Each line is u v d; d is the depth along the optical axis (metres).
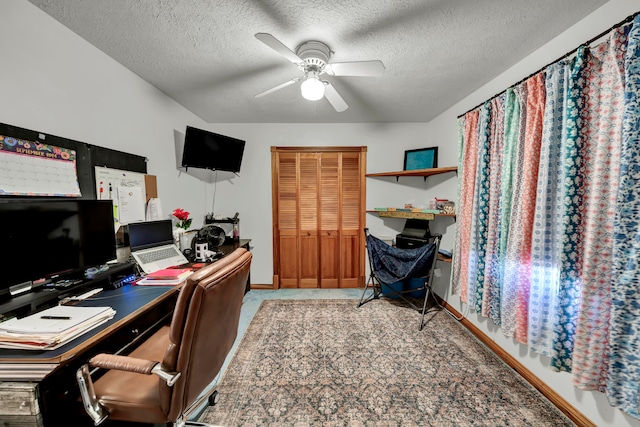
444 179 2.96
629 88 1.07
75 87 1.52
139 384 1.04
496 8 1.33
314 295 3.24
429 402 1.51
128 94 1.95
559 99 1.44
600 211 1.20
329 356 1.95
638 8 1.17
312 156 3.41
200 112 2.91
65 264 1.29
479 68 1.95
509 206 1.79
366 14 1.37
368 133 3.40
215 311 0.97
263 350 2.03
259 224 3.46
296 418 1.41
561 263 1.36
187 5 1.30
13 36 1.21
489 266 1.95
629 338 1.08
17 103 1.22
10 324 0.96
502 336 1.93
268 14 1.37
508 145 1.78
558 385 1.46
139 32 1.52
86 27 1.47
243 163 3.40
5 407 0.84
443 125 2.96
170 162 2.51
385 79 2.13
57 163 1.40
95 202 1.45
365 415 1.42
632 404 1.07
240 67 1.92
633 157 1.06
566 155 1.34
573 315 1.34
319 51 1.61
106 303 1.29
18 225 1.11
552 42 1.59
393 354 1.97
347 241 3.50
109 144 1.77
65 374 1.00
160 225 2.02
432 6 1.31
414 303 2.97
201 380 1.02
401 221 3.49
